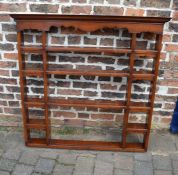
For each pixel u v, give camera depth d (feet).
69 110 9.14
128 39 8.05
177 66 8.43
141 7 7.74
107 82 8.66
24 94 8.11
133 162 8.23
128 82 7.83
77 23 7.21
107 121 9.28
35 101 8.24
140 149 8.55
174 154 8.57
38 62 8.44
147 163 8.22
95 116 9.21
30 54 8.34
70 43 8.18
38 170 7.89
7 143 8.80
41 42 8.18
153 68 7.84
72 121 9.32
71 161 8.20
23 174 7.74
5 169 7.89
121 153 8.55
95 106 8.18
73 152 8.54
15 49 8.32
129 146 8.63
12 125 9.41
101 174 7.81
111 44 8.14
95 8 7.78
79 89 8.80
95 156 8.41
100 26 7.22
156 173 7.90
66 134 9.21
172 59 8.34
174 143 8.98
